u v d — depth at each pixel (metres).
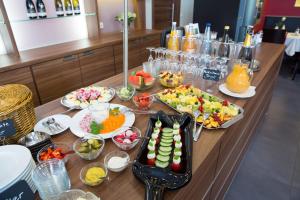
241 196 1.55
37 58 2.04
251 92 1.18
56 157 0.71
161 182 0.60
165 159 0.68
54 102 1.15
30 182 0.59
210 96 1.10
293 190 1.59
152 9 3.82
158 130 0.81
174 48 1.58
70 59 2.31
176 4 4.38
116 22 3.41
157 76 1.41
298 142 2.12
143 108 1.04
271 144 2.09
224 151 1.03
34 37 2.46
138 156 0.69
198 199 0.86
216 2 3.43
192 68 1.43
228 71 1.45
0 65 1.85
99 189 0.62
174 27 1.60
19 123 0.79
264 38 3.84
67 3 2.62
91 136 0.80
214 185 1.08
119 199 0.59
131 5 3.57
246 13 3.61
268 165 1.83
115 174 0.68
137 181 0.65
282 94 3.16
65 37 2.77
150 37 3.27
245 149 1.77
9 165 0.58
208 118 0.92
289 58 4.38
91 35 2.98
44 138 0.80
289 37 3.68
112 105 1.05
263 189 1.61
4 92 0.88
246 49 1.44
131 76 1.29
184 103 1.02
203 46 1.58
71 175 0.68
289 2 5.01
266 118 2.53
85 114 0.98
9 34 2.06
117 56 2.86
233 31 3.45
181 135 0.80
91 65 2.56
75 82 2.45
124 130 0.85
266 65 1.64
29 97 0.85
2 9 1.97
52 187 0.58
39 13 2.39
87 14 2.84
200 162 0.72
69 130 0.91
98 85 1.33
